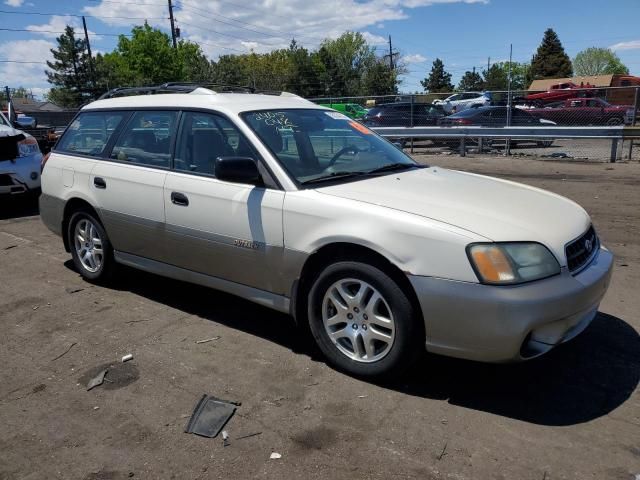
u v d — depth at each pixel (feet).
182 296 16.25
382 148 15.12
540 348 9.99
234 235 12.69
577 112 59.82
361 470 8.71
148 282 17.47
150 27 179.93
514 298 9.55
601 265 11.27
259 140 12.70
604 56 339.98
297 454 9.12
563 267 10.20
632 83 133.28
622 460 8.83
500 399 10.62
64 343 13.30
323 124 14.57
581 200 28.60
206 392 11.00
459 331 9.95
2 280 17.88
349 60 300.40
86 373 11.87
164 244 14.42
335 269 11.16
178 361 12.30
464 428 9.73
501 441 9.36
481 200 11.62
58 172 17.39
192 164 13.84
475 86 336.90
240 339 13.35
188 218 13.57
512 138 48.65
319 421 9.99
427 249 10.07
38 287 17.19
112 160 15.83
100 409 10.51
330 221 11.14
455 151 55.11
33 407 10.63
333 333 11.62
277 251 11.98
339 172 13.01
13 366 12.25
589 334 13.23
